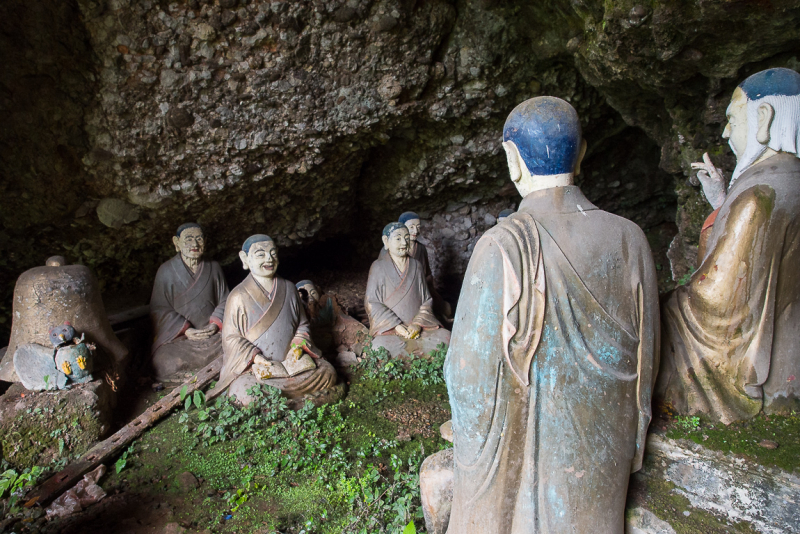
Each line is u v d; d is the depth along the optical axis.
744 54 3.44
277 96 5.21
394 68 5.32
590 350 2.04
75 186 5.37
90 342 4.57
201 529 3.40
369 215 8.19
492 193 7.87
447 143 6.61
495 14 5.05
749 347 2.35
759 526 2.07
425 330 5.91
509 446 2.08
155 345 5.63
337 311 6.13
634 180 7.65
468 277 2.13
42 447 4.04
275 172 5.94
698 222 4.61
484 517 2.14
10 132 4.74
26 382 4.17
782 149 2.27
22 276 4.47
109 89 4.80
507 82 5.76
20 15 4.22
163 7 4.46
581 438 2.04
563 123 2.06
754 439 2.29
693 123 4.36
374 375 5.44
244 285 5.05
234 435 4.32
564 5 4.27
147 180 5.51
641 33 3.49
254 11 4.59
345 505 3.55
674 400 2.48
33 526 3.43
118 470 4.00
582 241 2.05
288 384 4.75
